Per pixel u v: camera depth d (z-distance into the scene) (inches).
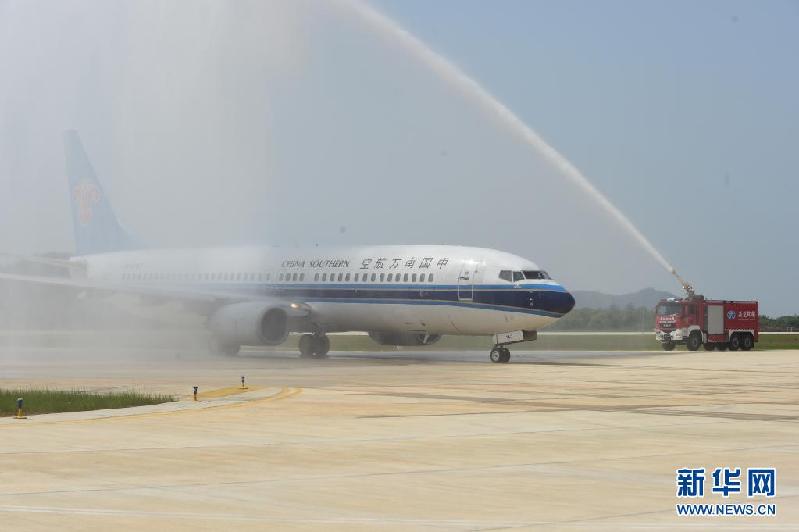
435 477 653.3
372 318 2261.3
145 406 1098.1
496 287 2066.9
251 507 554.9
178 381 1507.1
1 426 915.4
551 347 3218.5
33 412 1027.3
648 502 573.6
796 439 852.6
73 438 831.7
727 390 1400.1
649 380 1603.1
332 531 496.4
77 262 2851.9
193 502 567.8
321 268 2348.7
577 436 863.1
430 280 2155.5
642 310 5078.7
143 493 593.9
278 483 629.0
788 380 1612.9
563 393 1327.5
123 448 773.9
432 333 2229.3
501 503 569.3
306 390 1337.4
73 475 653.9
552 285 2064.5
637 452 768.3
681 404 1178.0
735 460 730.2
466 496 589.6
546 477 654.5
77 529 495.8
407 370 1839.3
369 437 846.5
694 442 829.2
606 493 600.1
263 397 1219.9
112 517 525.0
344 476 655.1
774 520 532.7
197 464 701.3
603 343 3513.8
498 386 1449.3
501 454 754.2
